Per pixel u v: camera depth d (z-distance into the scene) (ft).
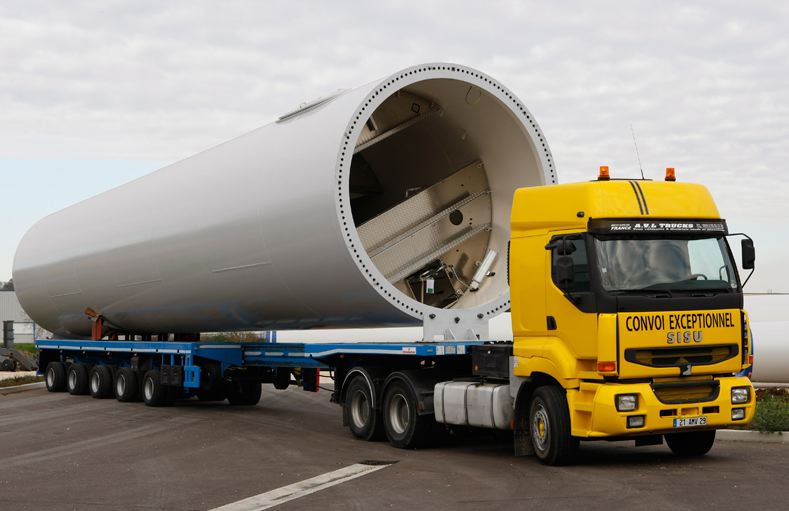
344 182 41.68
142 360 68.90
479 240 47.75
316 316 49.06
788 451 38.47
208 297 56.13
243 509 27.71
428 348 40.09
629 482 30.91
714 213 35.78
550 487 30.32
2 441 45.98
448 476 33.14
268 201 46.60
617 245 33.81
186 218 55.57
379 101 42.16
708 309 34.19
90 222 71.87
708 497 27.99
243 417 57.52
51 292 79.61
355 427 45.03
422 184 52.16
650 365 33.17
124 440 45.83
